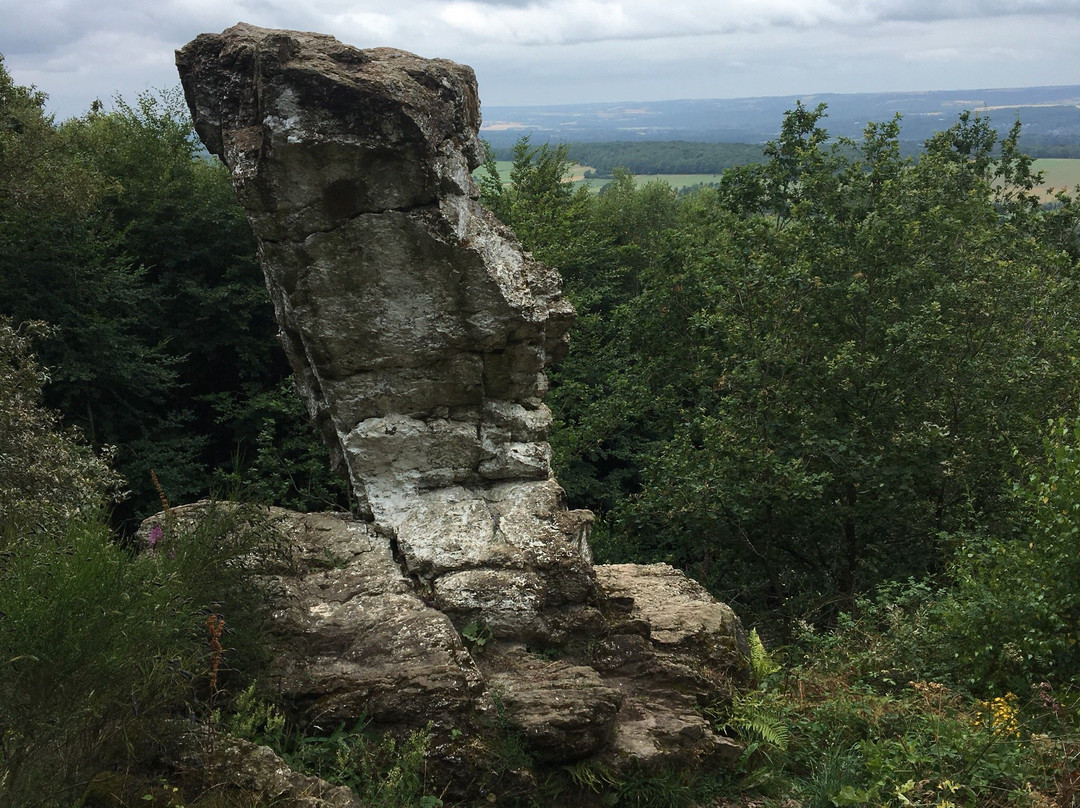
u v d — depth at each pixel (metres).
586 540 5.66
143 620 3.46
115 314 22.34
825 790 4.58
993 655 6.28
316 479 20.30
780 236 16.06
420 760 4.09
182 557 4.20
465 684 4.45
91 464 11.08
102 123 26.30
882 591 8.27
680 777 4.64
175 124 26.22
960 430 13.82
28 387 11.02
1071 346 13.54
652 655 5.18
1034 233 22.83
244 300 23.64
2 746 3.14
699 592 6.10
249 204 5.00
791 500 13.47
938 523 13.38
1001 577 6.97
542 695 4.57
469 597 5.08
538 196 29.39
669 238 18.94
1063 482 6.70
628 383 19.92
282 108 4.80
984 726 5.19
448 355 5.46
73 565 3.40
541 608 5.16
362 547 5.41
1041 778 4.73
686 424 15.23
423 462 5.64
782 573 15.73
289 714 4.35
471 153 5.66
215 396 23.19
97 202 21.25
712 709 5.12
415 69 5.20
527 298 5.46
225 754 3.64
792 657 7.82
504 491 5.72
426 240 5.14
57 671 3.17
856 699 5.73
